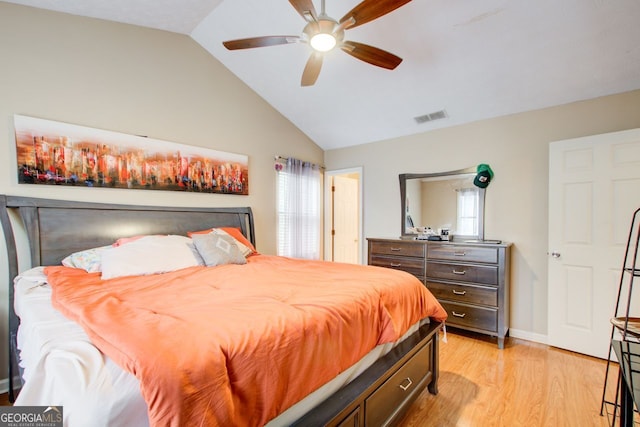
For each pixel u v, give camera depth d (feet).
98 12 7.81
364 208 14.07
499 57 8.00
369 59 6.74
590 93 8.45
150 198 9.00
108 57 8.27
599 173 8.10
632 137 7.64
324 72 10.01
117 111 8.41
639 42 6.75
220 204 10.85
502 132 10.17
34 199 6.95
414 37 7.91
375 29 7.82
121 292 4.91
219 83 10.89
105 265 6.29
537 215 9.48
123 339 2.88
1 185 6.66
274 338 3.32
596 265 8.16
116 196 8.33
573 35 6.95
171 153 9.46
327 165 15.58
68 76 7.59
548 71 8.08
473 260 9.45
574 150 8.51
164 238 7.87
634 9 6.14
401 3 5.10
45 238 6.97
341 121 12.80
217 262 7.70
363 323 4.64
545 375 7.34
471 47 7.86
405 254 11.03
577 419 5.73
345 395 4.01
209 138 10.58
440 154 11.64
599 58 7.36
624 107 8.13
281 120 13.24
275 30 8.86
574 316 8.54
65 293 4.80
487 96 9.47
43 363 2.73
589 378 7.19
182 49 9.86
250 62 10.57
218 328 3.27
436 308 6.62
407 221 12.39
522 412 5.95
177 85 9.72
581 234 8.39
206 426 2.43
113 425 2.21
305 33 6.04
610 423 5.59
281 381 3.24
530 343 9.32
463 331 10.38
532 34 7.16
